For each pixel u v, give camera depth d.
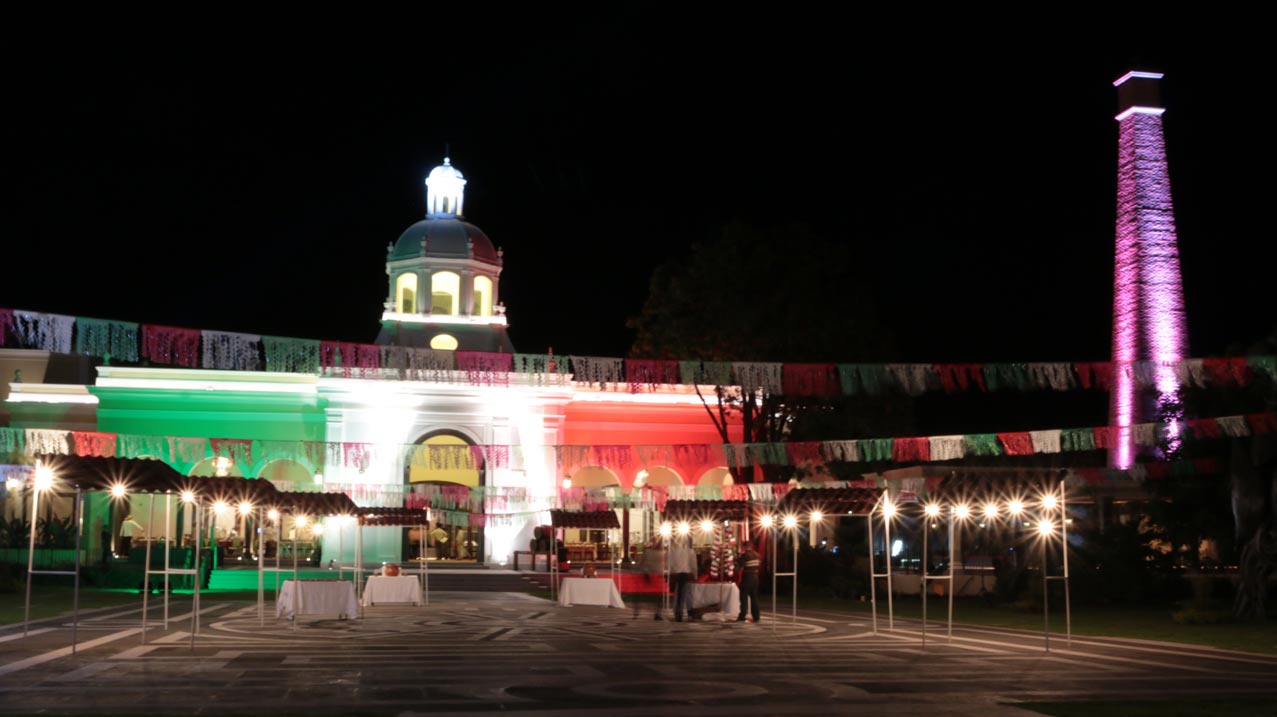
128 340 19.42
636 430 44.75
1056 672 15.11
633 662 15.95
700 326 36.00
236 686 13.14
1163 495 29.95
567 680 13.91
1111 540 30.45
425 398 41.84
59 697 12.23
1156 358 38.88
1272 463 25.23
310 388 42.19
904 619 25.08
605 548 42.12
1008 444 31.00
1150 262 39.66
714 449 38.00
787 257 35.75
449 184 47.62
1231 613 24.86
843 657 16.81
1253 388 25.77
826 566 36.97
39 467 17.39
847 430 36.47
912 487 33.78
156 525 41.88
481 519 40.81
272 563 40.16
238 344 21.19
